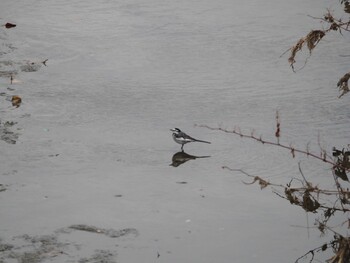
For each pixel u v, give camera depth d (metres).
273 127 24.64
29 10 39.34
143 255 16.28
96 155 22.23
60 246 16.59
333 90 28.33
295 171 21.22
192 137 23.80
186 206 18.95
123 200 19.20
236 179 20.77
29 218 18.02
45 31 35.50
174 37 35.19
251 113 25.98
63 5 40.56
